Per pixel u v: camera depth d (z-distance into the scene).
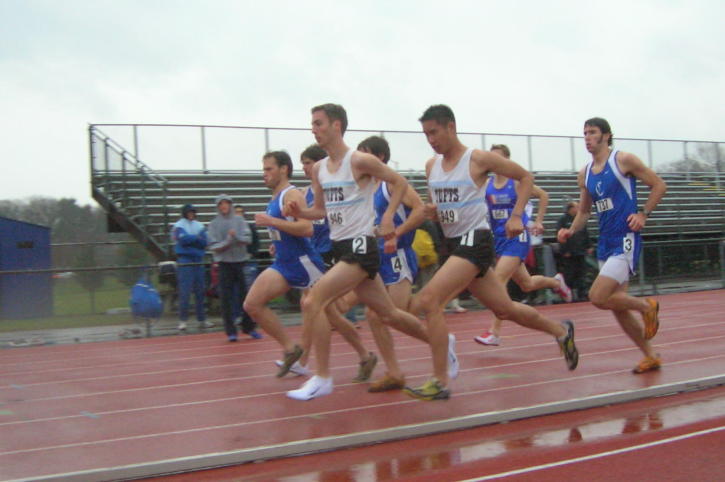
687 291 13.95
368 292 5.01
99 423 4.78
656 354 5.88
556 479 3.49
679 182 19.41
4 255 12.73
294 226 5.61
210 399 5.46
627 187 5.52
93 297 9.97
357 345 5.80
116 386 6.23
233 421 4.69
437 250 10.41
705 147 20.06
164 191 13.24
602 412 4.73
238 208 10.69
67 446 4.21
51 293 9.79
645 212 5.45
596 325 9.42
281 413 4.86
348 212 4.81
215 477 3.66
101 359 8.10
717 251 14.41
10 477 3.64
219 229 9.20
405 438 4.20
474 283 4.97
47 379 6.76
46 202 19.42
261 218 5.61
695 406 4.86
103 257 14.30
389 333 5.40
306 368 6.23
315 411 4.86
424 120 4.77
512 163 4.67
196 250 10.51
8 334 9.52
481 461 3.79
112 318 10.02
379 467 3.75
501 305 5.05
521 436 4.24
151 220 13.50
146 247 13.42
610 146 5.76
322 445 3.99
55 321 9.79
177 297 10.29
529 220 7.88
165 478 3.64
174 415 4.94
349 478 3.58
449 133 4.74
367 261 4.82
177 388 6.00
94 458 3.95
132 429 4.57
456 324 10.18
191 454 3.95
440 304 4.71
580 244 12.56
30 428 4.70
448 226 4.88
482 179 4.73
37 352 8.91
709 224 19.45
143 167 14.02
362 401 5.12
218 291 10.12
